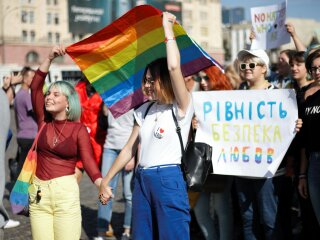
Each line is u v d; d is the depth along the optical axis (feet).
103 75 12.59
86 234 18.49
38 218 12.19
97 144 18.42
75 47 12.39
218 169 13.21
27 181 12.24
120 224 19.74
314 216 13.84
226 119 13.19
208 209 14.98
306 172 13.52
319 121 12.51
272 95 12.68
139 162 11.34
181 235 10.84
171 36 10.73
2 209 13.37
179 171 11.00
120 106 12.58
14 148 43.06
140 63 12.30
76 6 152.97
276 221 13.15
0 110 13.25
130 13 11.44
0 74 76.07
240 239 16.37
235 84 22.75
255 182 13.25
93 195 25.03
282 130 12.59
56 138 12.27
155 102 11.54
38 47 182.70
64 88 12.43
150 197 11.02
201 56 11.82
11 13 176.14
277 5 19.22
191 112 11.17
